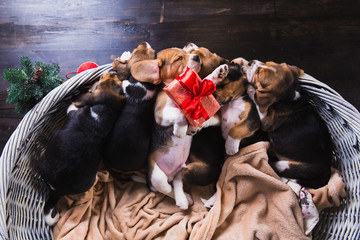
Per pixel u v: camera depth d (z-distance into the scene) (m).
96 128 0.79
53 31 1.08
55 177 0.78
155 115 0.79
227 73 0.78
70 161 0.78
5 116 1.03
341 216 0.87
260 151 0.84
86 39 1.08
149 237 0.84
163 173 0.83
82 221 0.86
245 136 0.82
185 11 1.09
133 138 0.79
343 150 0.87
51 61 1.07
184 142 0.81
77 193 0.81
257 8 1.10
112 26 1.08
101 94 0.79
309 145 0.83
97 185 0.91
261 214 0.84
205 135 0.85
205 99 0.75
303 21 1.10
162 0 1.09
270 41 1.09
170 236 0.83
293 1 1.10
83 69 0.91
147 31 1.08
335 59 1.08
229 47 1.08
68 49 1.07
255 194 0.86
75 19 1.08
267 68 0.80
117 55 1.08
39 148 0.85
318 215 0.85
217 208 0.83
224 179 0.86
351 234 0.83
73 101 0.81
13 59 1.06
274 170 0.88
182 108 0.74
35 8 1.08
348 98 1.07
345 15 1.10
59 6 1.08
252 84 0.81
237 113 0.82
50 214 0.83
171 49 0.79
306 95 0.86
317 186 0.86
